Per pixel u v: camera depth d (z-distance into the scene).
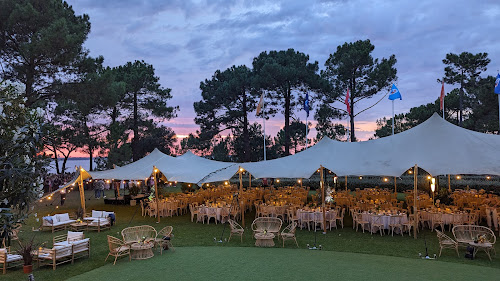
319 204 20.33
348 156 16.44
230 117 43.00
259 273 9.70
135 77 37.44
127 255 11.88
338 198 19.22
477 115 38.44
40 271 10.34
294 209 16.80
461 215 14.05
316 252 11.86
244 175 39.75
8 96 6.23
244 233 15.10
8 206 5.98
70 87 24.30
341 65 36.88
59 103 29.88
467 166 13.52
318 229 15.61
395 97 29.00
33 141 6.21
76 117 32.47
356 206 17.56
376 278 9.15
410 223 14.02
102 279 9.51
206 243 13.38
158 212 17.95
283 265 10.41
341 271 9.77
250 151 47.31
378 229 14.66
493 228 15.08
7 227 5.96
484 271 9.62
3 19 21.17
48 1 22.89
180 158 20.42
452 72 40.59
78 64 24.44
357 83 37.78
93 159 36.94
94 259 11.47
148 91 40.34
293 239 13.74
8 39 22.17
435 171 13.50
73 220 16.98
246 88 41.00
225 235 14.66
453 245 11.16
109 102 25.75
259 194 23.88
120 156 33.97
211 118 43.97
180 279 9.35
